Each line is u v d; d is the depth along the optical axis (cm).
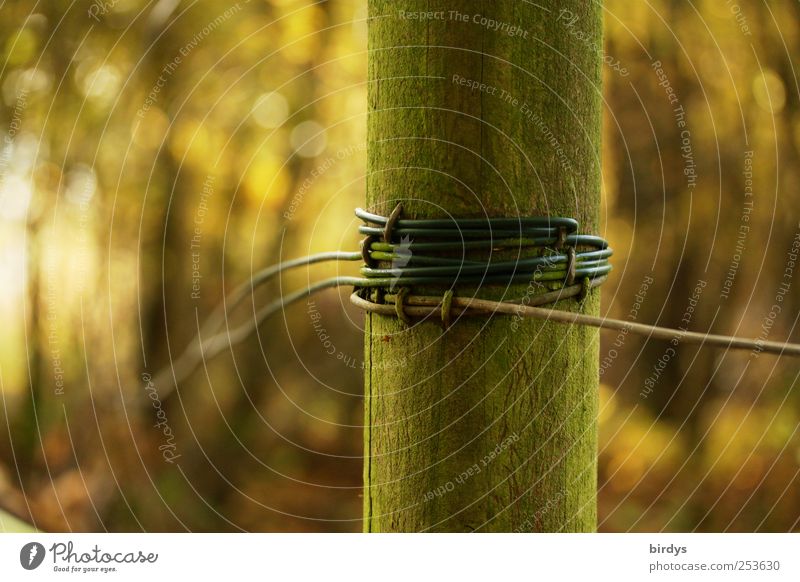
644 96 255
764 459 244
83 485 216
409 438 109
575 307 110
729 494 242
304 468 289
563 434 109
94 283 224
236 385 284
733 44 235
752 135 238
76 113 213
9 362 221
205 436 264
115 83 220
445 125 108
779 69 228
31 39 206
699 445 255
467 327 108
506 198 108
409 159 108
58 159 211
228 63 244
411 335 109
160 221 240
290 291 285
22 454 218
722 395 264
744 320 249
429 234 108
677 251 266
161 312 242
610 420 281
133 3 219
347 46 258
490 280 108
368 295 110
